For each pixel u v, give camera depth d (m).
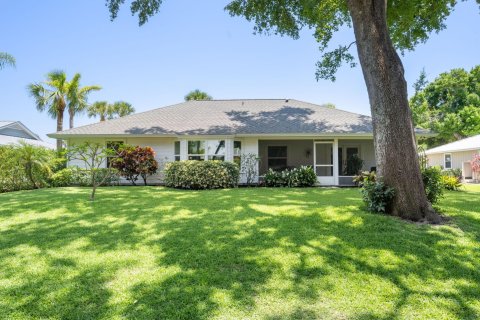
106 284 3.07
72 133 13.72
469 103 31.48
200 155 14.22
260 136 14.01
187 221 5.55
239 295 2.85
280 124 14.67
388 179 5.61
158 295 2.84
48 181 13.08
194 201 7.82
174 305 2.67
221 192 10.14
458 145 22.03
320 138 14.53
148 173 13.66
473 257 3.76
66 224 5.41
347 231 4.77
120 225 5.30
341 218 5.46
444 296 2.86
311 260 3.66
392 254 3.83
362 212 5.82
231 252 3.93
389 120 5.61
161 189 11.24
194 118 15.72
